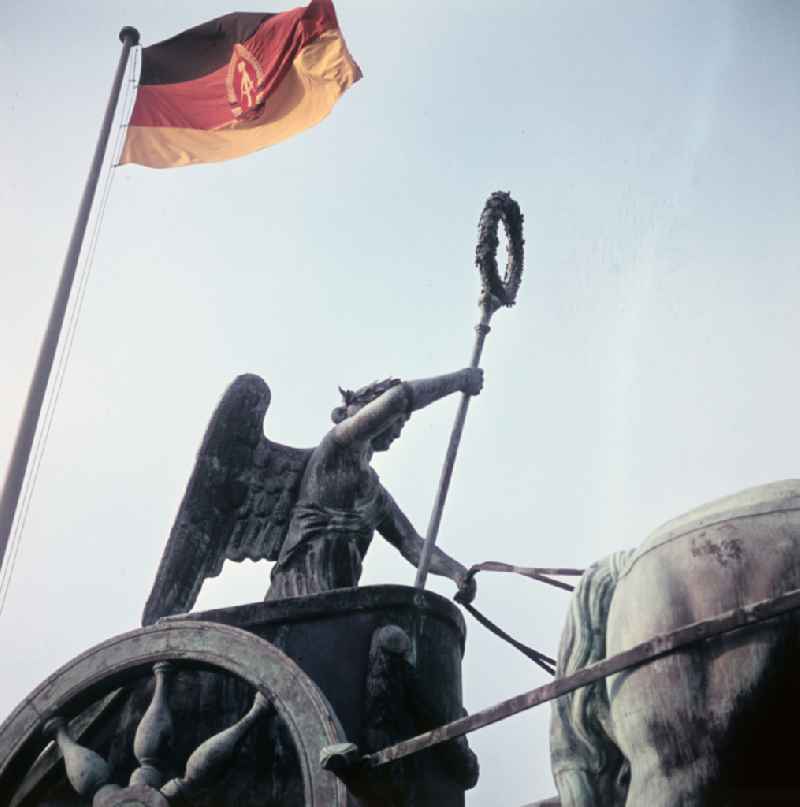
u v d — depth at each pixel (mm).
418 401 7816
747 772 4559
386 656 6656
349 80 12258
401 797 6398
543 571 7320
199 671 6656
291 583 7543
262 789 6391
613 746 5090
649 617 4840
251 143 12406
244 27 12469
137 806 6070
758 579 4680
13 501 10398
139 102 12469
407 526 8219
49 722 6488
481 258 8297
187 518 7676
